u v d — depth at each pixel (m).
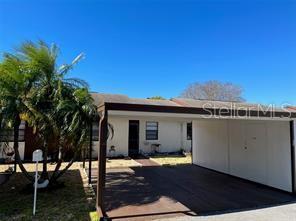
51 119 6.48
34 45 7.02
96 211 5.26
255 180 8.56
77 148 6.81
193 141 12.87
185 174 10.11
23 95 6.51
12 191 6.79
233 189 7.62
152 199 6.41
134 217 5.11
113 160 13.74
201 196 6.77
